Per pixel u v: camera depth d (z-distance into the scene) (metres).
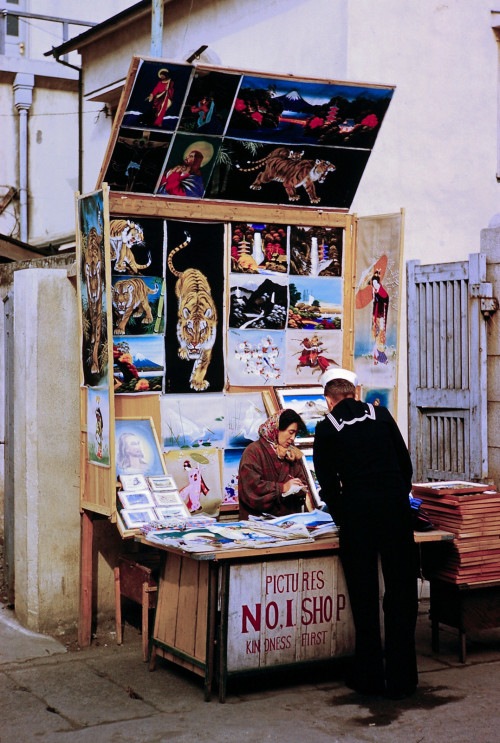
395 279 6.27
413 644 4.84
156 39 7.43
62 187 14.19
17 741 4.25
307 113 5.75
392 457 4.94
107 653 5.54
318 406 6.39
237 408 6.21
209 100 5.38
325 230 6.47
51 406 5.81
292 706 4.70
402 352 7.09
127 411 5.77
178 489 5.92
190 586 4.93
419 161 7.32
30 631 5.82
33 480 5.78
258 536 4.87
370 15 6.97
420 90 7.29
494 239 6.29
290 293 6.37
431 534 5.17
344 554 4.86
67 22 13.59
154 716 4.55
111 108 11.27
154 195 5.72
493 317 6.30
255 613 4.78
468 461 6.43
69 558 5.89
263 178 6.04
